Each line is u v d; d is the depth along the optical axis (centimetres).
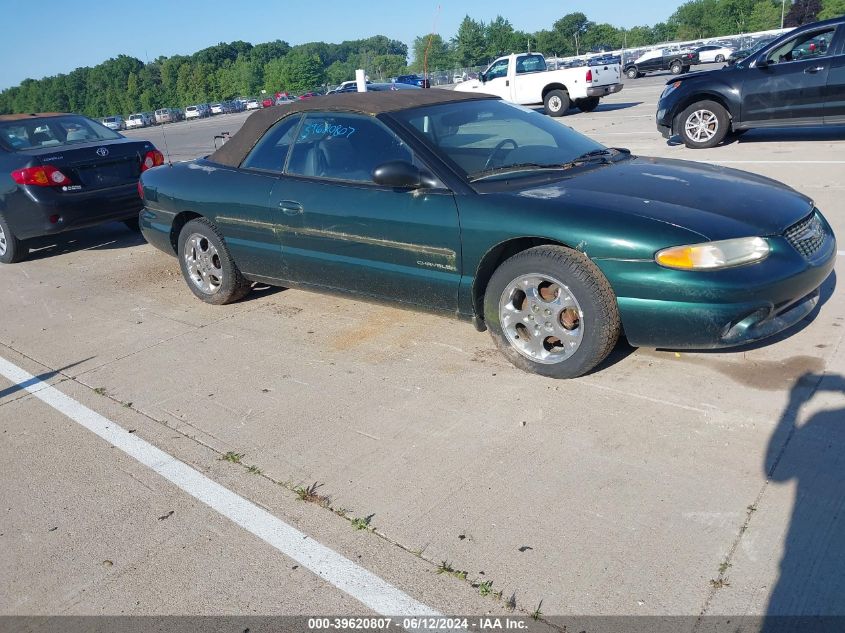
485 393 386
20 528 313
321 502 309
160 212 585
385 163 407
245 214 507
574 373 381
